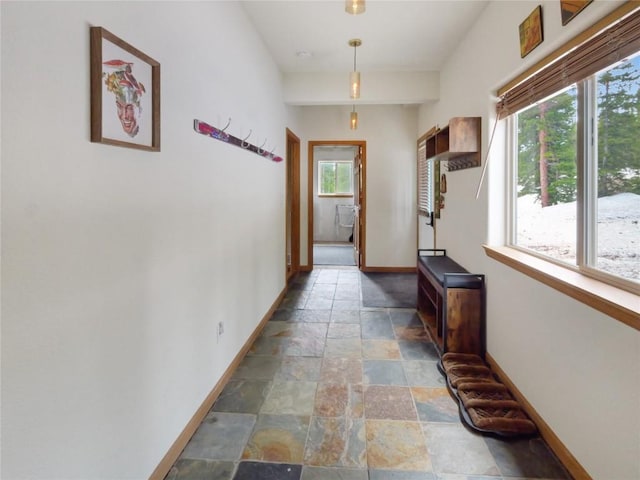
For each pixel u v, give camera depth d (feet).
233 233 8.64
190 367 6.43
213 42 7.30
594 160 5.56
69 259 3.60
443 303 9.52
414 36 10.80
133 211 4.65
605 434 4.83
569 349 5.64
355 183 23.02
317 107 19.63
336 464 5.89
